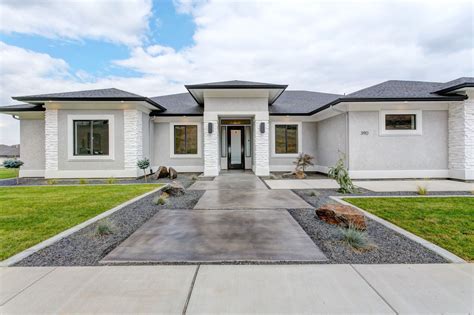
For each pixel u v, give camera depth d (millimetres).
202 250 4137
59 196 8844
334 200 7852
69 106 13625
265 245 4340
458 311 2574
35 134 15391
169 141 16922
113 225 5246
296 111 17062
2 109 14664
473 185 10945
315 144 17328
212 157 14781
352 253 4023
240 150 18203
